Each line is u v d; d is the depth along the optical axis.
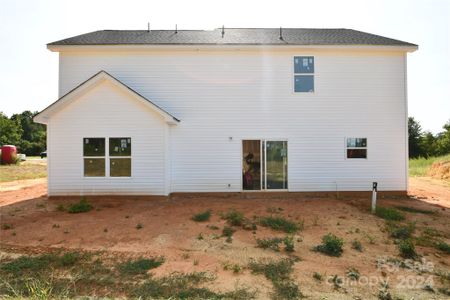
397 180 13.04
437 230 8.41
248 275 5.55
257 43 12.75
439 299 4.96
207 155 12.90
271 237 7.58
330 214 9.76
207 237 7.55
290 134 12.98
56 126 11.77
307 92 13.02
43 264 5.89
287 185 12.97
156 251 6.65
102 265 5.90
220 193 12.88
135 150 11.86
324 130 13.01
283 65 13.01
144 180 11.91
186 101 12.95
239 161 12.92
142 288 5.02
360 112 13.05
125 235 7.64
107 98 11.81
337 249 6.70
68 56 12.89
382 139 13.05
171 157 12.84
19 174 21.22
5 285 5.08
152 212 9.84
